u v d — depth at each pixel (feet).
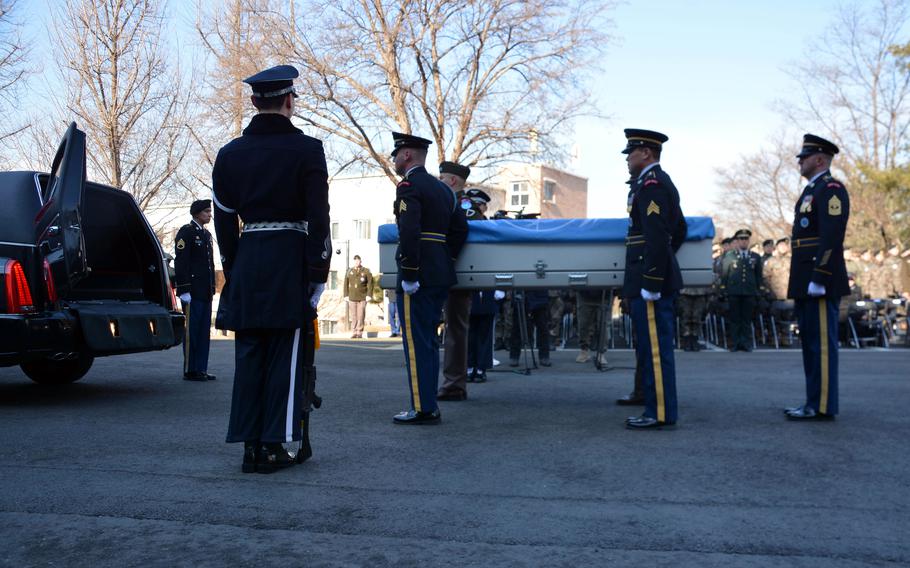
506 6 70.59
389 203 117.91
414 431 17.78
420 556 9.91
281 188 13.76
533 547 10.23
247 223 13.98
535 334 36.94
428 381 18.69
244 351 13.84
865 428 18.19
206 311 27.12
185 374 27.04
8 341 19.77
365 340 57.82
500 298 28.76
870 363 34.30
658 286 17.69
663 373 18.10
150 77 64.54
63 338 20.71
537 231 20.21
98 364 31.73
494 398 23.31
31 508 11.70
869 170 103.65
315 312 14.08
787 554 10.03
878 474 13.91
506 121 72.23
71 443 16.22
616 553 10.03
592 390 25.20
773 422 18.98
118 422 18.69
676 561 9.78
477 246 20.42
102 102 63.41
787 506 12.00
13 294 19.93
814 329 19.31
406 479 13.46
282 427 13.80
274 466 13.88
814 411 19.34
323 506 11.90
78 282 22.74
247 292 13.69
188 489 12.73
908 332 49.85
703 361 36.09
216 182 14.16
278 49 68.90
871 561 9.82
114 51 63.05
